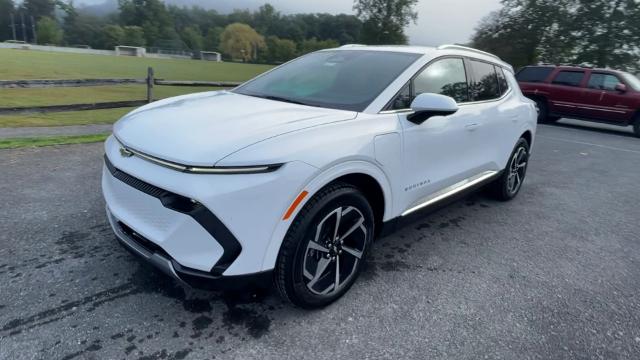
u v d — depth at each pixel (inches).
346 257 101.7
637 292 116.2
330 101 111.0
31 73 997.8
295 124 90.2
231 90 138.8
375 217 111.2
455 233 149.3
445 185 132.3
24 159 192.9
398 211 112.6
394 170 105.5
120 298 95.3
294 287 88.7
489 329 94.8
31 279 99.5
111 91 687.7
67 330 84.0
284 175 80.2
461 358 85.0
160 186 78.3
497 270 123.3
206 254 78.2
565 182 236.4
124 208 89.2
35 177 168.7
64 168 183.2
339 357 82.7
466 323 96.3
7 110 242.1
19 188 155.5
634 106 444.5
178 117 97.1
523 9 1135.0
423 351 86.1
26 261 107.0
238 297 99.3
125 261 110.3
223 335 86.4
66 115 362.9
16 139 228.2
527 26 1118.4
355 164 93.5
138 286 100.2
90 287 98.3
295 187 81.6
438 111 103.7
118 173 90.3
